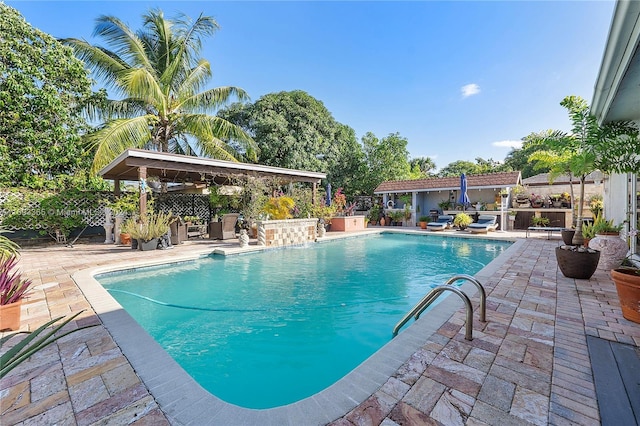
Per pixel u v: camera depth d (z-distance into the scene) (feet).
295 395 8.60
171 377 7.31
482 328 9.92
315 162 64.64
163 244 28.32
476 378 7.13
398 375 7.26
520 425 5.64
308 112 64.49
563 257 16.43
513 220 47.24
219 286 18.30
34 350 4.68
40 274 18.04
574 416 5.85
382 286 18.44
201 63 46.03
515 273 17.67
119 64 40.55
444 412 6.00
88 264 20.97
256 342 11.52
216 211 45.34
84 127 41.27
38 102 35.58
